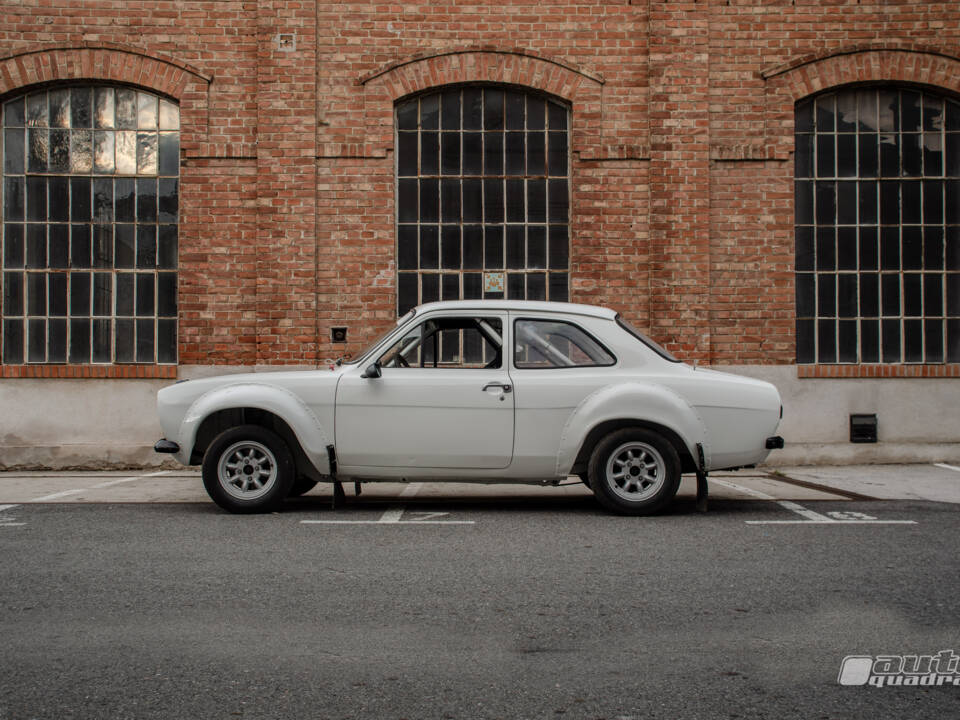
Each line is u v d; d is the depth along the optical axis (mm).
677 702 3387
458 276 11555
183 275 11336
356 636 4145
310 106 11297
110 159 11547
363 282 11305
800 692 3486
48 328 11469
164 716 3250
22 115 11531
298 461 7602
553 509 7730
